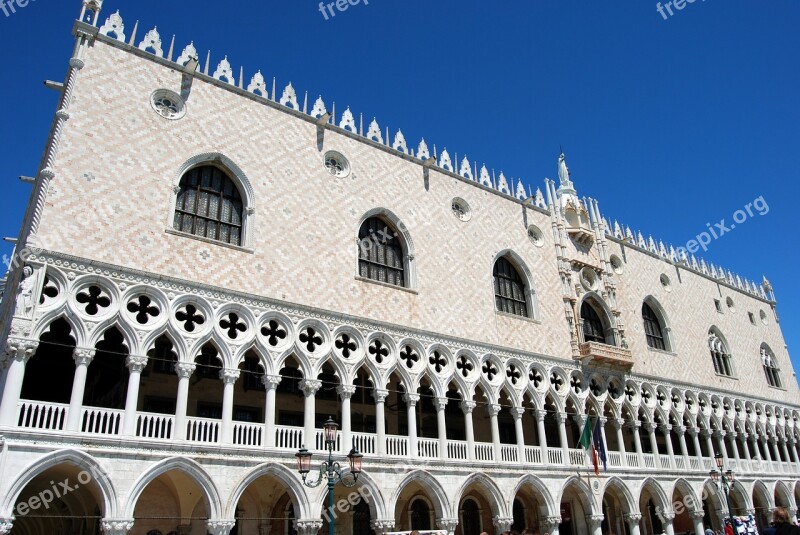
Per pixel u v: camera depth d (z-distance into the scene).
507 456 39.44
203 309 30.16
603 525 48.75
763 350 69.00
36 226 26.59
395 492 33.16
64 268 26.77
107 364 34.19
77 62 30.12
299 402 37.84
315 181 36.94
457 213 44.19
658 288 57.88
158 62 33.19
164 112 32.62
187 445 27.38
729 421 57.69
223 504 27.47
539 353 43.97
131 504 25.33
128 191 29.77
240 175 34.00
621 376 49.16
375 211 39.22
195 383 34.66
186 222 31.95
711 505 56.97
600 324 51.62
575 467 42.34
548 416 49.88
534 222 49.28
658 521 54.34
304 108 38.53
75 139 28.91
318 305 34.09
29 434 24.03
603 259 52.84
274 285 32.91
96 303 27.69
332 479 23.78
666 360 54.31
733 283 68.69
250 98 36.16
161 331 28.53
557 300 47.56
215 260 31.36
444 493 35.06
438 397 37.16
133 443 26.09
